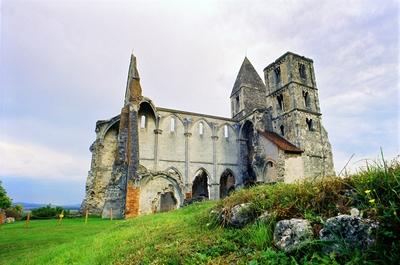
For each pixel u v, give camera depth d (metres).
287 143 36.88
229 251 5.29
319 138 38.62
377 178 4.55
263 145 37.09
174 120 38.72
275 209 5.66
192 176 37.31
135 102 31.92
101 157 34.56
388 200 4.13
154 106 36.25
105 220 23.42
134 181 25.81
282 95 40.75
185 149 37.88
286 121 38.97
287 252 4.43
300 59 41.59
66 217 29.92
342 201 4.87
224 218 6.90
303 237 4.43
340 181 5.24
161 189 26.77
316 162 36.91
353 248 3.86
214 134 40.31
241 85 46.56
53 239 13.55
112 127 36.19
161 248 6.51
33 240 13.56
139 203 25.42
